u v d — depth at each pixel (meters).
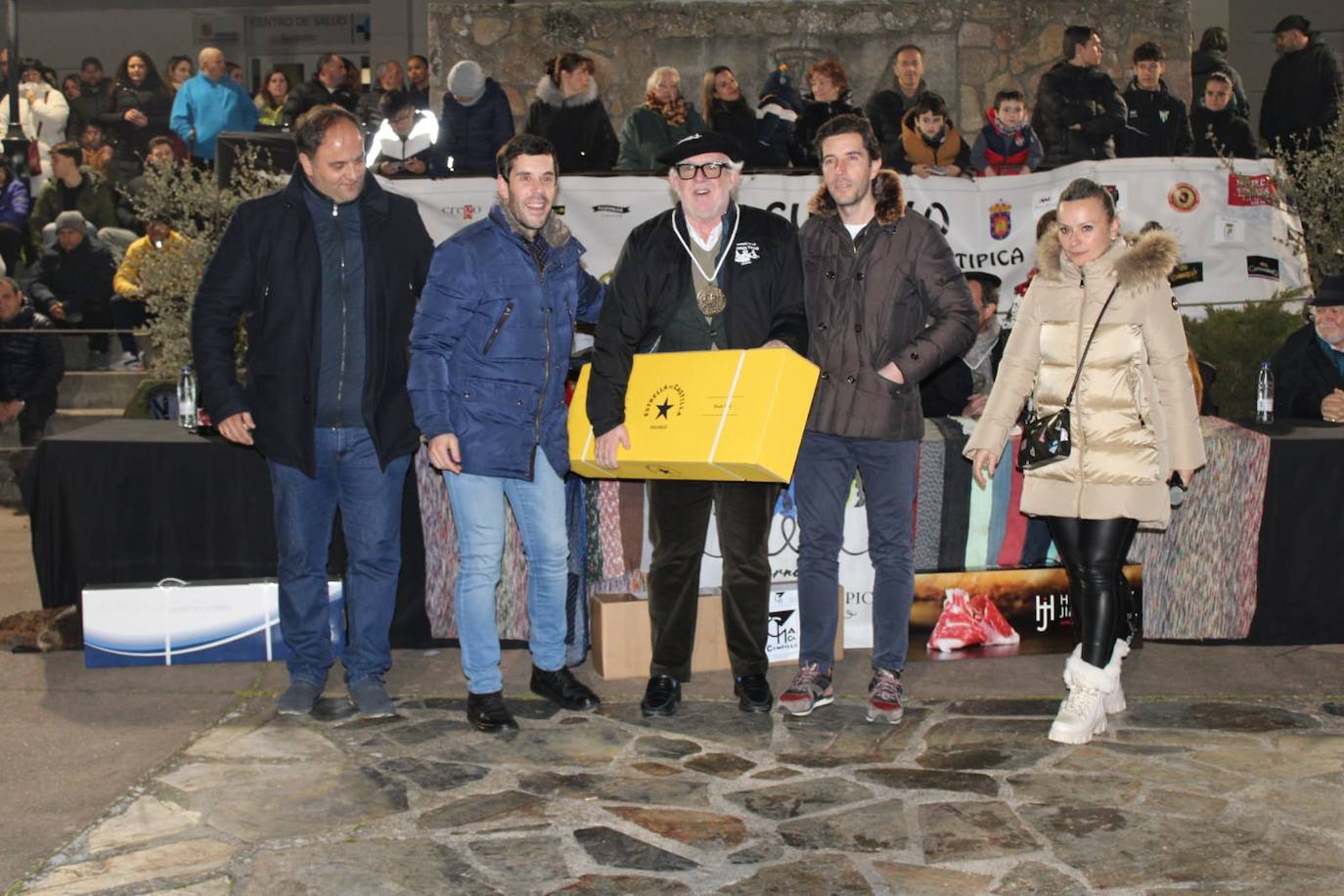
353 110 9.97
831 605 4.32
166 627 4.80
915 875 3.13
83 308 8.86
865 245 4.14
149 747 4.02
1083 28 7.96
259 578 4.93
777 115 7.66
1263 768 3.79
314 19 14.65
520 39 9.16
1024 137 7.78
